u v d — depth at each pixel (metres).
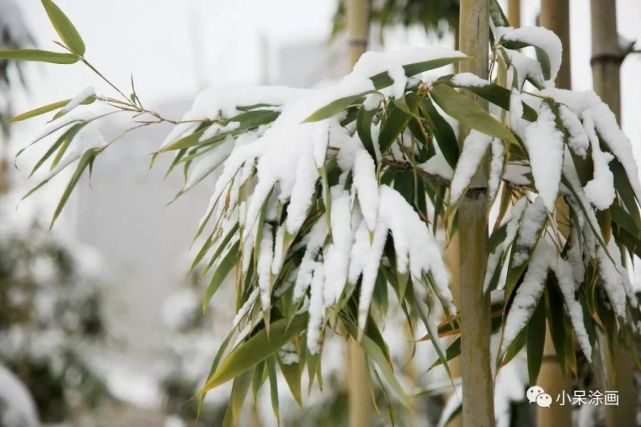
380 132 1.25
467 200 1.29
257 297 1.28
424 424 2.79
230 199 1.29
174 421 5.02
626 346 1.34
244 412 3.51
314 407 2.96
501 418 1.62
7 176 4.13
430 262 1.20
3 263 4.15
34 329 4.43
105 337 4.84
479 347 1.28
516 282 1.31
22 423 3.32
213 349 4.68
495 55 1.31
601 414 1.65
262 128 1.34
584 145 1.26
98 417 5.34
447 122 1.29
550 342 1.47
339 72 3.11
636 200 1.30
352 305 1.29
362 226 1.21
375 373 1.29
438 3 2.21
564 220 1.40
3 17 2.33
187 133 1.35
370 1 2.35
